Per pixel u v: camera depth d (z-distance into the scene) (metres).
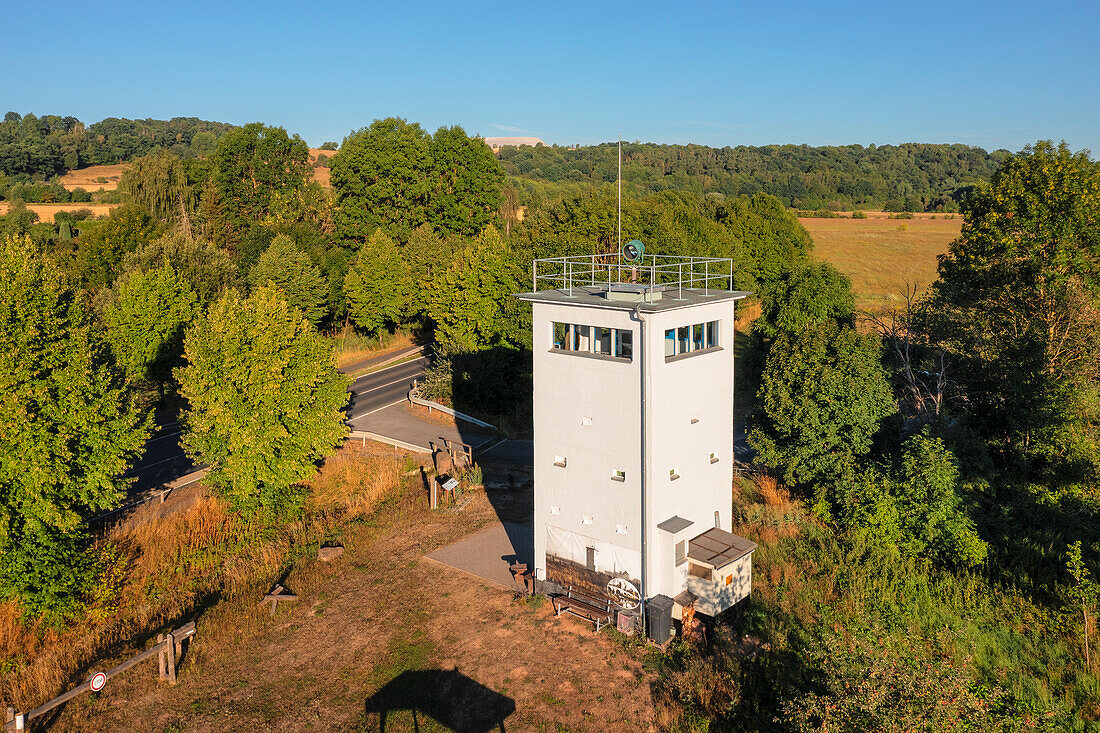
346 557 31.19
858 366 33.12
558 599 26.34
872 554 29.38
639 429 23.27
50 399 27.16
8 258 28.16
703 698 20.67
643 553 23.75
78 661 24.05
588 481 24.98
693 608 24.73
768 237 90.50
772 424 36.66
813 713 17.56
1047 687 21.45
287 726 20.45
